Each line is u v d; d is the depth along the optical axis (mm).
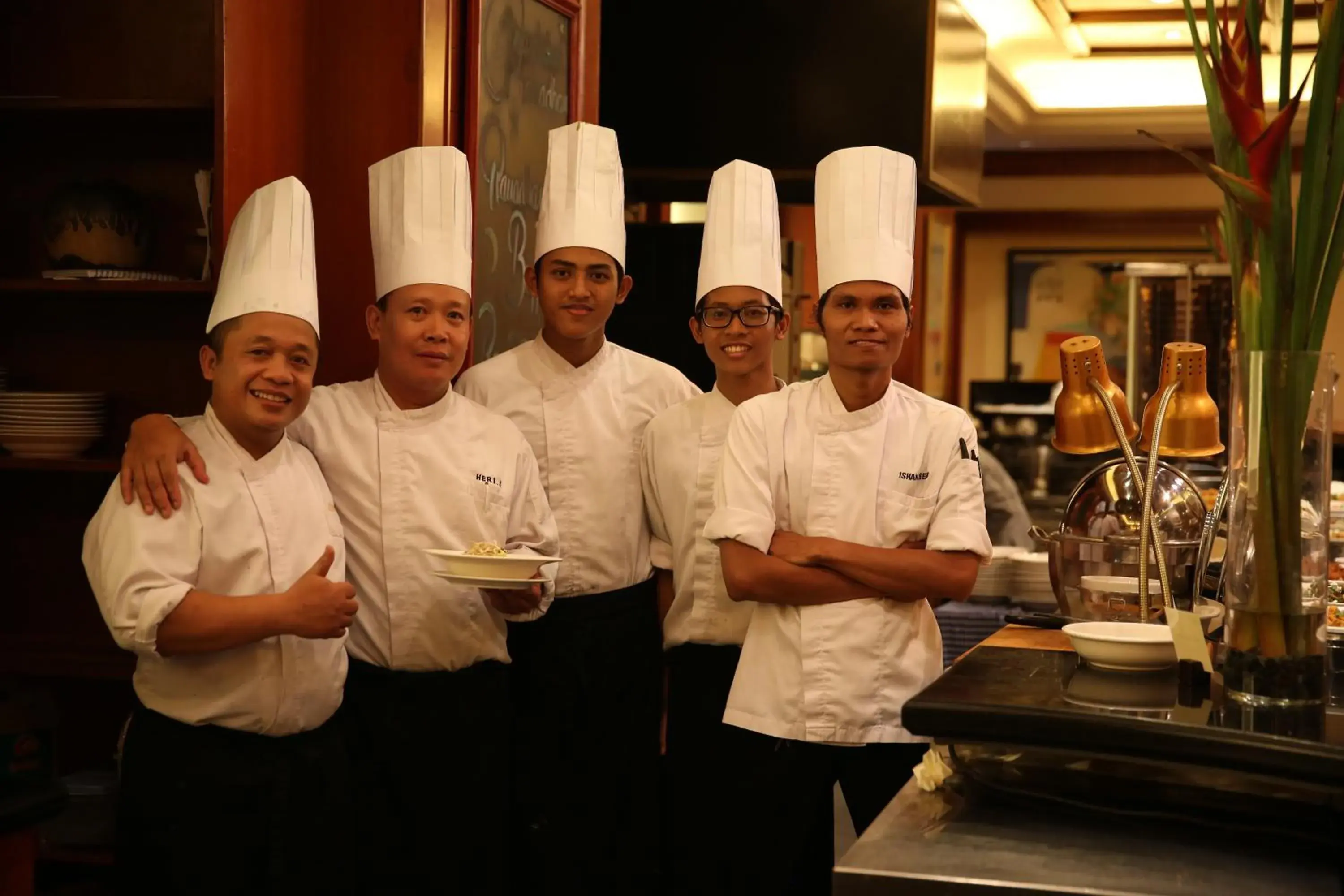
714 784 2631
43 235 2844
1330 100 1595
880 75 4363
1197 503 2324
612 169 2783
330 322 3023
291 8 2908
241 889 2141
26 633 3051
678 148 4523
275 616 2039
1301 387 1612
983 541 2314
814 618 2307
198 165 2971
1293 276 1640
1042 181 9500
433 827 2447
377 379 2506
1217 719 1534
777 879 2387
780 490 2396
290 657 2146
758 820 2404
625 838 2805
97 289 2682
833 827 2432
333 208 3010
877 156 2357
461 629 2443
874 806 2340
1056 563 2373
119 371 3002
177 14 2939
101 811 2701
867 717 2287
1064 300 9602
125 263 2820
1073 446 2391
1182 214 9273
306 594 2066
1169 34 6840
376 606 2418
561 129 2768
